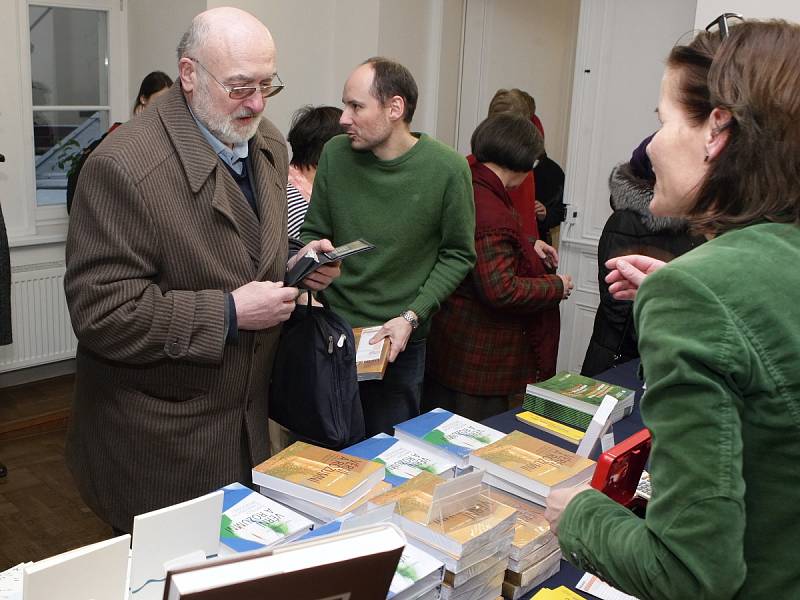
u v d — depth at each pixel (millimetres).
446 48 4781
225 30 1712
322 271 1984
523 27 5027
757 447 813
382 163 2506
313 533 1246
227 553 1241
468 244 2543
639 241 2756
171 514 1057
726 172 842
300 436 2074
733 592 793
